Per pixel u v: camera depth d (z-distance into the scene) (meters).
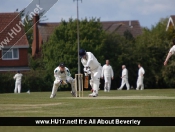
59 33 162.38
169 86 164.25
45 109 46.69
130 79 167.62
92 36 163.25
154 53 166.25
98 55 162.38
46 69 157.88
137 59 167.00
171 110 44.69
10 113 43.44
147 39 170.38
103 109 46.06
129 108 46.53
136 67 167.75
